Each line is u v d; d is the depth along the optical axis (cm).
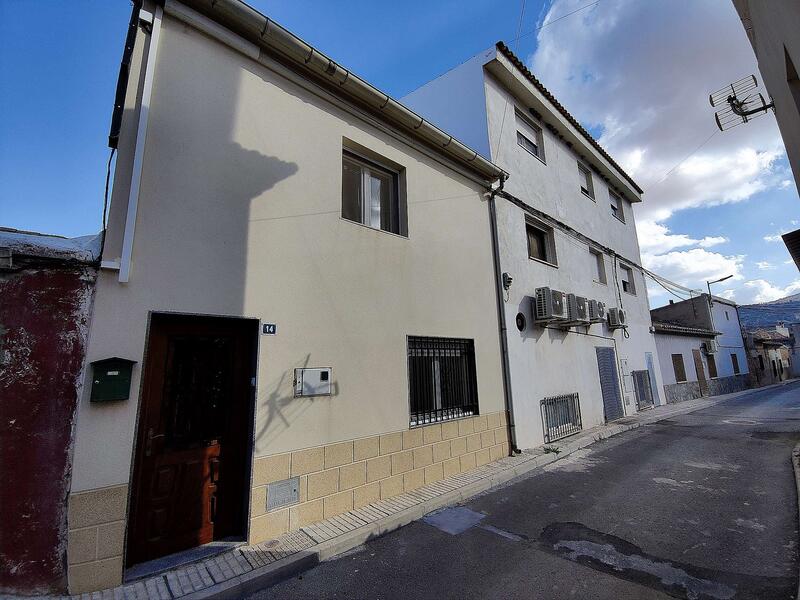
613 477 583
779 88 435
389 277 538
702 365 1827
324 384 437
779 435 833
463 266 673
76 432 292
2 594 264
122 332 317
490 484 557
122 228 325
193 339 374
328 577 329
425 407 571
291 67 470
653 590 293
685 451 731
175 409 355
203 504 362
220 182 390
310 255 448
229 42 417
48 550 277
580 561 340
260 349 390
